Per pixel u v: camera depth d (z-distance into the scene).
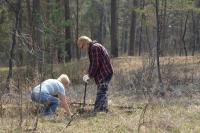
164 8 20.23
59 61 20.61
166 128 8.34
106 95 10.10
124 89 13.16
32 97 9.43
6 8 21.16
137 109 10.20
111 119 9.17
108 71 10.16
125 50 56.81
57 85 9.63
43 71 10.05
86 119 9.22
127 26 55.81
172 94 12.20
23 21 25.73
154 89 12.35
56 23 23.14
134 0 35.56
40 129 8.16
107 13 55.28
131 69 17.06
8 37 21.91
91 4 48.34
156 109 9.88
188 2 20.78
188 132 8.16
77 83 15.38
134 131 8.09
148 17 23.56
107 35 59.22
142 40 49.34
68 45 27.59
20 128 8.10
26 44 10.30
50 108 9.54
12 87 9.88
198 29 35.81
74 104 10.95
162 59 18.28
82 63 18.48
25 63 10.57
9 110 9.28
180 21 38.69
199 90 12.74
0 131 7.89
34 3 23.27
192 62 19.19
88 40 10.23
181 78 14.23
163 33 22.34
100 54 10.11
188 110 10.10
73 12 42.88
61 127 8.41
